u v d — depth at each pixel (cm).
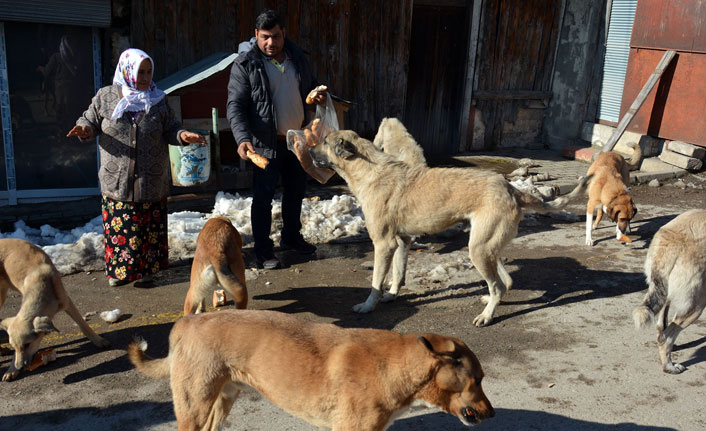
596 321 539
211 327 317
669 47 1073
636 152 986
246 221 742
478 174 530
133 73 523
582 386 433
